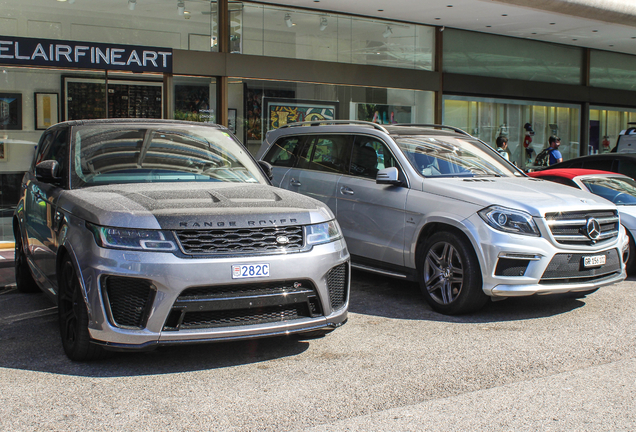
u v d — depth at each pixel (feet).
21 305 19.45
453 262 18.30
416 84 46.24
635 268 24.85
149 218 12.60
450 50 48.47
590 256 17.89
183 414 10.97
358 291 21.75
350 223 21.89
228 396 11.84
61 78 34.53
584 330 16.69
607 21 45.57
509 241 17.07
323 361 13.98
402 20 45.29
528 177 21.93
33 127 34.17
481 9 42.04
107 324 12.38
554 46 54.34
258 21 39.70
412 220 19.53
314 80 41.78
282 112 40.93
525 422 10.69
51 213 15.60
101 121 17.76
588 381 12.74
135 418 10.78
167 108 36.99
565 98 54.75
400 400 11.68
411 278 19.75
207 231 12.64
